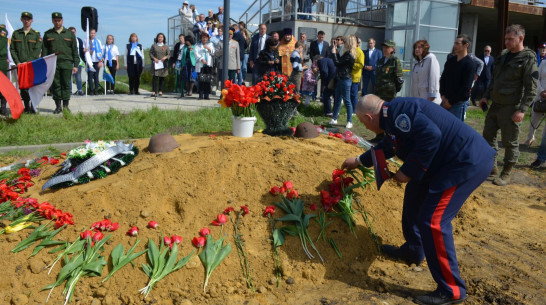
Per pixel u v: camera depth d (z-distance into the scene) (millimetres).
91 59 14992
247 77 16562
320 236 3818
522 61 5727
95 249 3381
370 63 11625
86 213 3746
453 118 3195
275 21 16453
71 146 7305
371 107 3309
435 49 15258
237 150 4621
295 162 4555
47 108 11195
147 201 3857
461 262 3848
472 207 5055
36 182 4520
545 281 3564
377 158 3447
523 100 5797
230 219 3783
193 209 3832
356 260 3789
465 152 3119
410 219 3732
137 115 9516
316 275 3531
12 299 3023
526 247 4191
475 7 16188
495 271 3709
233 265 3461
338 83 9617
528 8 16969
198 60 13516
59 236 3535
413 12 14750
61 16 9852
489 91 6285
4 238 3551
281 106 5273
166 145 4672
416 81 7289
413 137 3150
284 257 3604
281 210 3949
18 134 7746
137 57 15258
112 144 4586
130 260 3322
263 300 3230
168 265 3316
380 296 3301
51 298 3092
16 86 9914
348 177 4258
